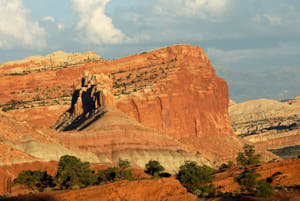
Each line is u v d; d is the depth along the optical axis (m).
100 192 87.69
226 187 104.81
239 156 166.25
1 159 115.31
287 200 82.38
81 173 106.19
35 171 108.44
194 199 91.94
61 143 156.88
